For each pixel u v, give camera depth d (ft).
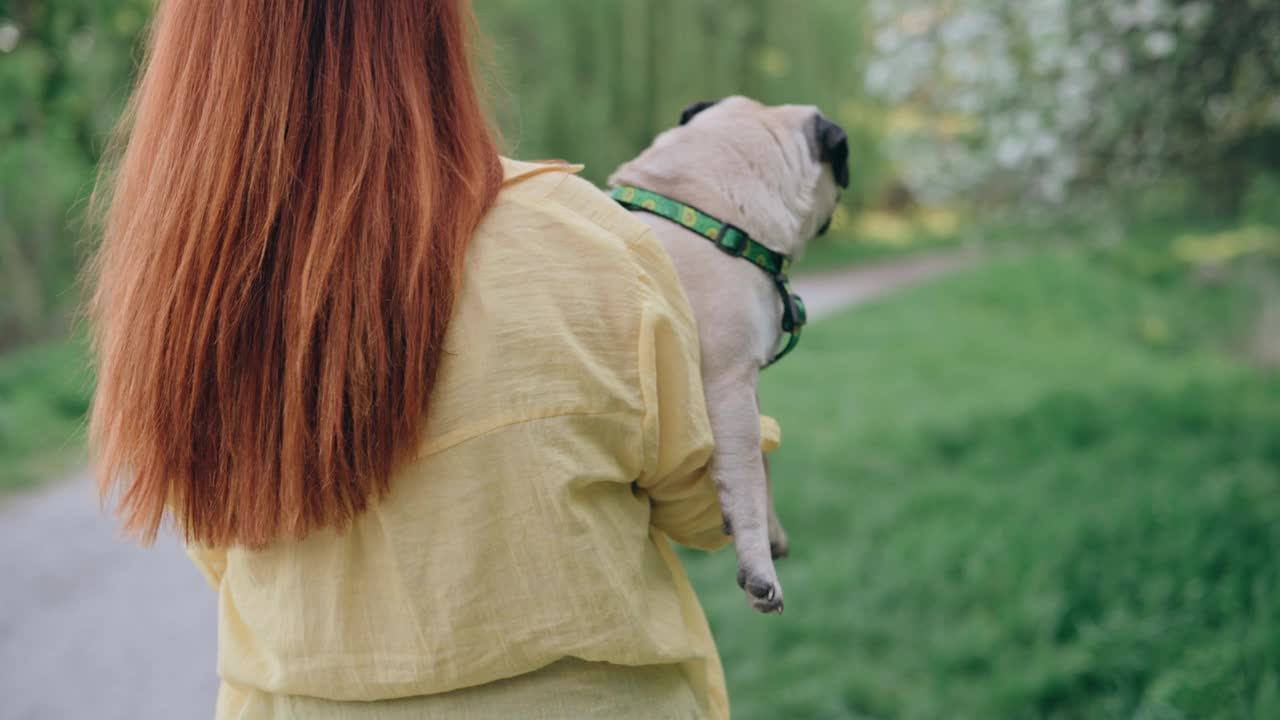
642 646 3.26
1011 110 17.22
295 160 3.08
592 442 3.18
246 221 3.06
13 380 27.17
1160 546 15.03
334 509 3.09
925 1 18.24
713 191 4.09
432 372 3.09
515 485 3.10
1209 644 11.89
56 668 13.97
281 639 3.27
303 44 3.13
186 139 3.15
